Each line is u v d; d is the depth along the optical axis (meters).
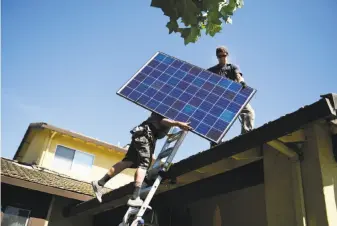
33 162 13.30
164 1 3.19
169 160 4.06
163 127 4.19
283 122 3.87
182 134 4.16
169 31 3.30
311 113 3.64
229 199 5.78
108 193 6.64
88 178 14.24
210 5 3.19
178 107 4.31
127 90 4.60
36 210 8.37
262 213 5.11
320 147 4.03
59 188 8.17
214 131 3.87
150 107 4.28
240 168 5.25
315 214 3.81
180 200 5.99
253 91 4.38
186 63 5.17
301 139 4.16
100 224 8.52
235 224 5.48
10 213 8.06
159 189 6.09
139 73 4.93
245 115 6.03
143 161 3.94
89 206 7.53
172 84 4.75
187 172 4.86
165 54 5.38
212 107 4.27
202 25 3.46
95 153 14.86
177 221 6.40
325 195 3.78
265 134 4.02
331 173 3.97
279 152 4.53
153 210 6.40
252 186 5.29
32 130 14.08
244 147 4.20
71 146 14.31
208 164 4.57
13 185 7.82
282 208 4.20
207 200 6.18
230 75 6.12
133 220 3.64
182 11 3.17
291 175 4.24
